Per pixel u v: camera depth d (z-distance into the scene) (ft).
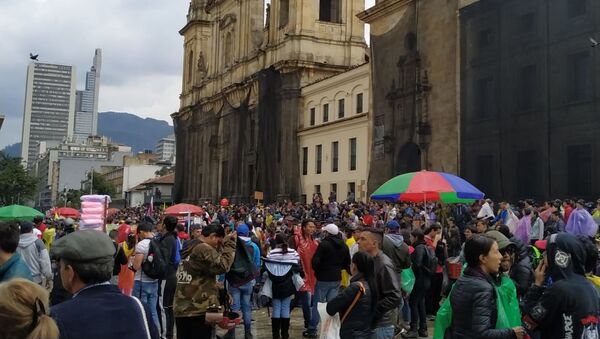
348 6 193.26
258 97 196.54
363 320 24.61
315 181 174.19
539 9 90.53
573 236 20.06
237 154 214.69
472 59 102.99
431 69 114.62
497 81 97.40
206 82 257.96
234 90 222.28
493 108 98.48
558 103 86.22
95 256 14.07
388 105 127.03
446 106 110.01
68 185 650.84
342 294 24.75
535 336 22.80
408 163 123.95
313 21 189.06
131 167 512.63
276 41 200.85
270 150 187.93
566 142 84.53
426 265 42.91
